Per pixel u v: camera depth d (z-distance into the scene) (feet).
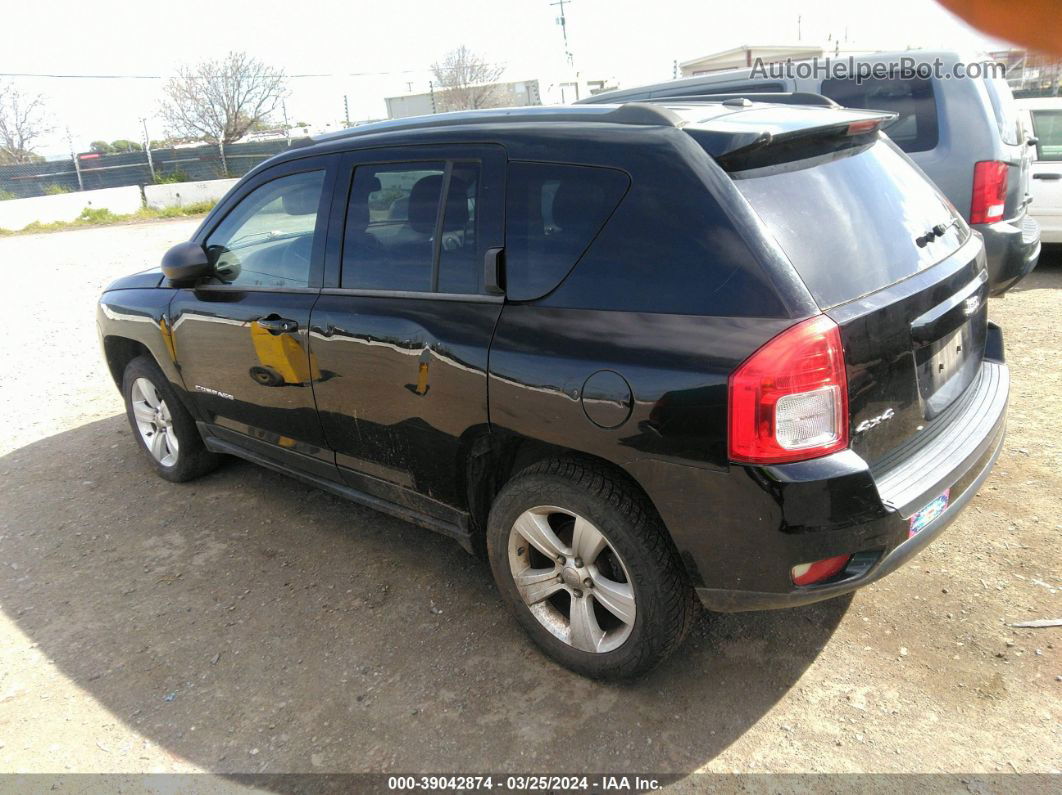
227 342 11.66
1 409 19.35
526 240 8.40
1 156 133.39
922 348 7.84
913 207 8.93
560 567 8.55
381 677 9.08
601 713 8.32
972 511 11.56
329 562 11.59
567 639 8.80
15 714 8.85
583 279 7.91
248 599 10.79
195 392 12.87
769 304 6.87
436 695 8.73
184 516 13.25
